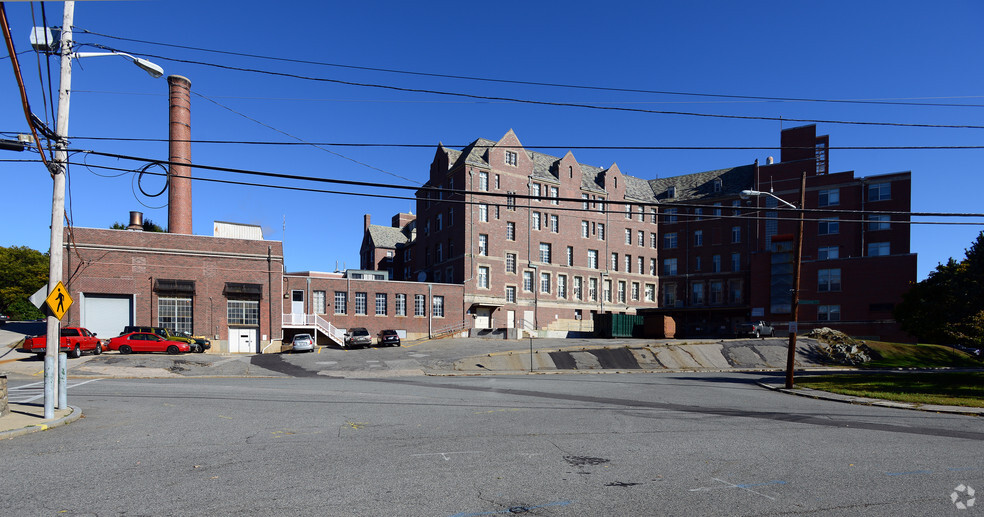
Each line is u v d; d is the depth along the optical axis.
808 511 6.91
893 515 6.78
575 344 46.69
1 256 78.31
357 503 7.11
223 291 45.53
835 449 10.63
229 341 45.66
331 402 17.67
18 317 78.12
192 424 13.29
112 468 8.92
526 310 63.84
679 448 10.64
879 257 58.25
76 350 34.97
